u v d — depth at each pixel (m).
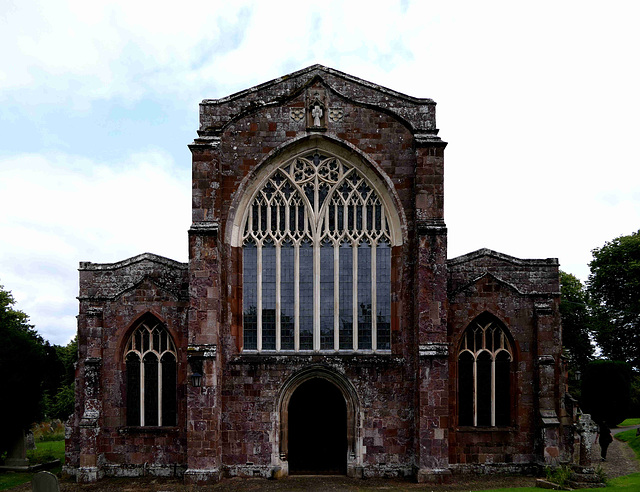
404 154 29.62
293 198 30.22
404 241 29.08
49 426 58.12
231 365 28.56
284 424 28.41
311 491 25.33
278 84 30.00
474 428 28.95
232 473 27.95
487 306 29.73
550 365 28.88
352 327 29.55
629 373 51.00
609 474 29.61
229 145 29.67
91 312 29.61
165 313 29.91
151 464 29.03
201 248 28.12
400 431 28.20
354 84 29.95
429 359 27.16
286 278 29.88
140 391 29.92
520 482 26.97
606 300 59.72
